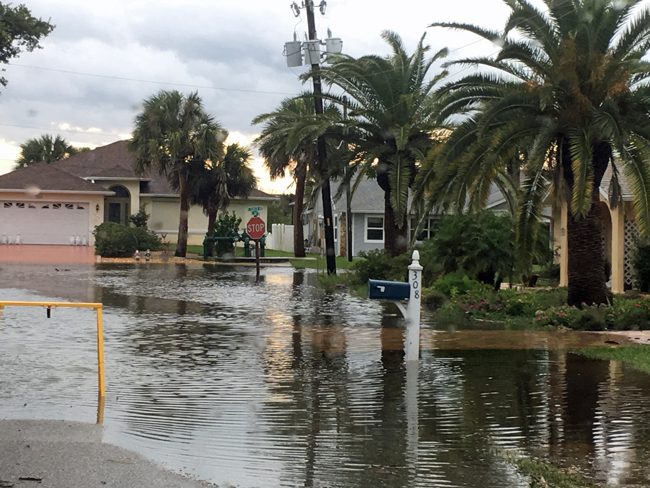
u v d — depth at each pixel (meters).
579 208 16.58
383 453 7.34
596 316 16.34
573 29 17.48
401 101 27.67
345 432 8.08
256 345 13.95
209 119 45.16
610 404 9.33
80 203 50.69
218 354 12.93
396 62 28.50
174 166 45.00
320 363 12.14
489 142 17.55
